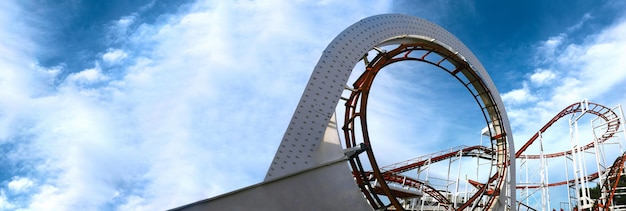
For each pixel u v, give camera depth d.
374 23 14.57
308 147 11.41
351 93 14.49
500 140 19.73
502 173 18.55
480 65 19.64
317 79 12.27
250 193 10.20
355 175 13.32
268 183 10.51
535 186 35.28
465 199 27.62
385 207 12.67
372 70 14.79
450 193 28.45
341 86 12.60
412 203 26.02
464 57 18.61
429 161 29.98
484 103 20.27
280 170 10.77
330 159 11.71
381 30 14.64
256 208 10.13
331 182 11.44
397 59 16.31
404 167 32.22
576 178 29.73
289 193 10.70
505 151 19.23
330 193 11.29
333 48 12.99
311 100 11.94
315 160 11.41
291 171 10.89
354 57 13.27
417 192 21.42
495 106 19.73
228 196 9.92
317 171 11.32
